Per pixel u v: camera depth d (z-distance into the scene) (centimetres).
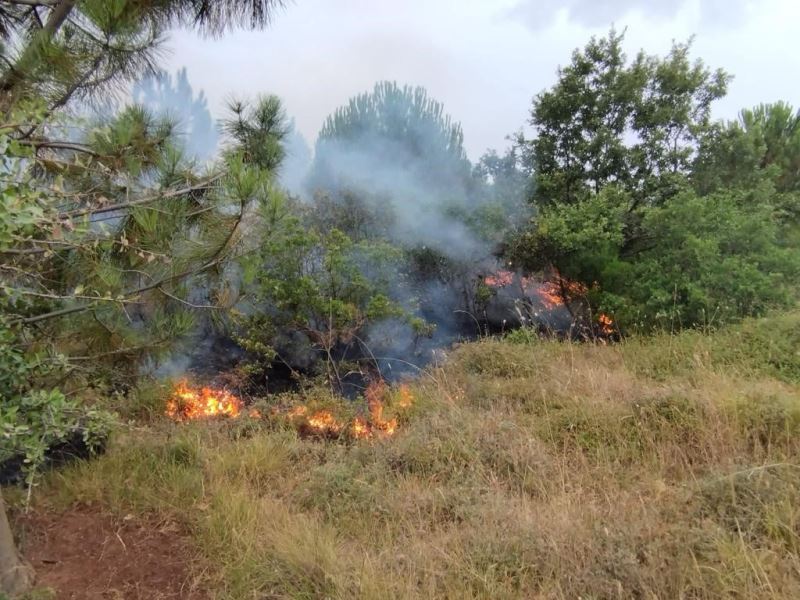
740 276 675
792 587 229
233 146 349
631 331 716
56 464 358
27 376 254
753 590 229
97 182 281
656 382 525
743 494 293
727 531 271
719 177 923
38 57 243
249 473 371
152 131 313
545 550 266
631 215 851
